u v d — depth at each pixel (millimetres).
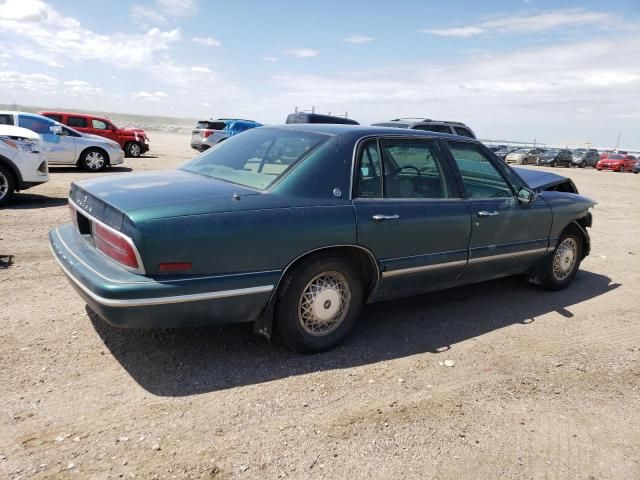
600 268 7086
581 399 3436
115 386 3152
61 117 19875
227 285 3160
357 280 3826
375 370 3611
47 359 3408
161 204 3102
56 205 9000
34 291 4621
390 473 2561
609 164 40438
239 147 4238
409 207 4016
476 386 3498
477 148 4777
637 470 2742
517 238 4961
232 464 2533
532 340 4363
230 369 3455
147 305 2939
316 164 3660
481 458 2734
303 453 2656
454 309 4988
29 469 2393
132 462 2494
